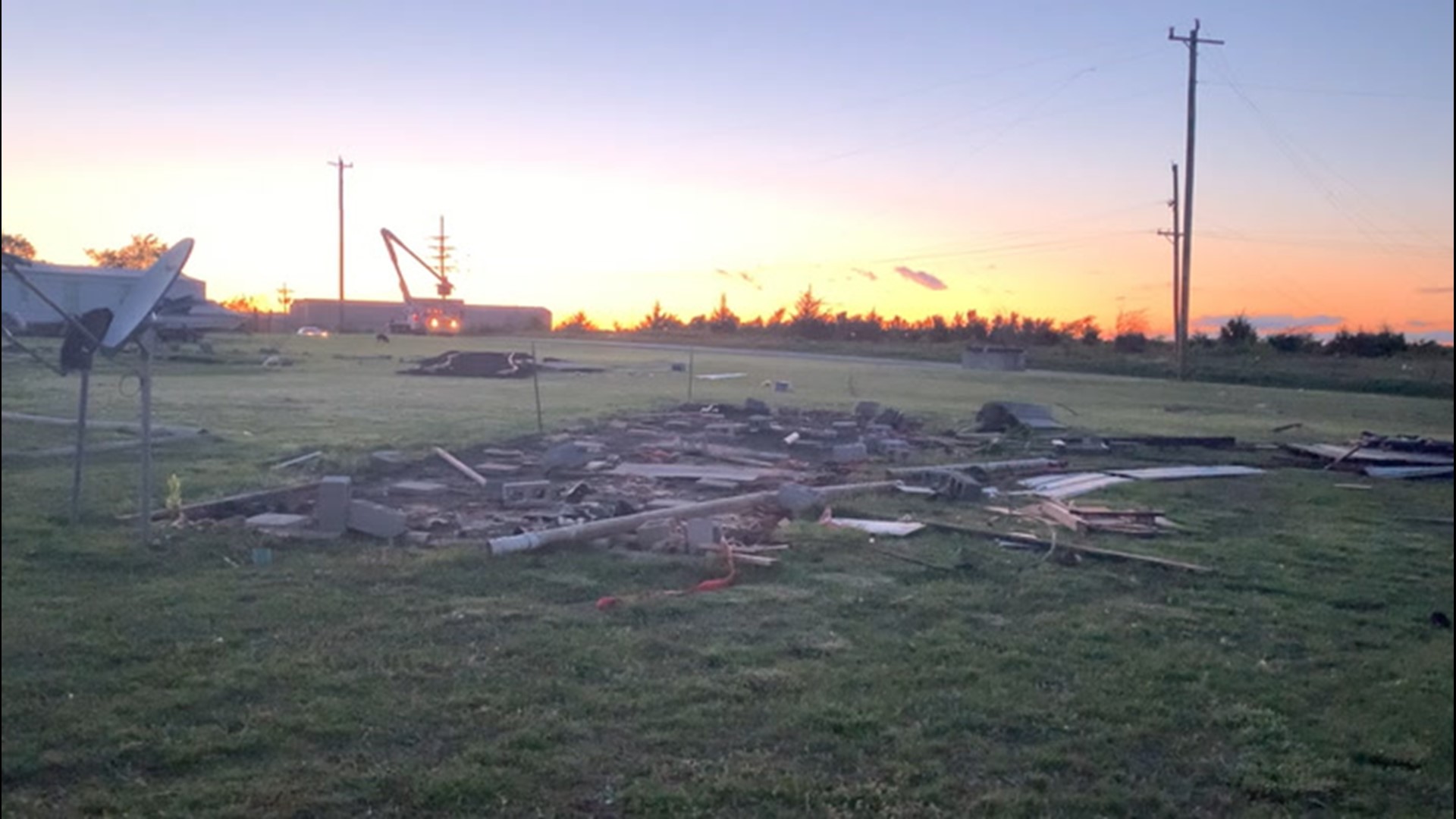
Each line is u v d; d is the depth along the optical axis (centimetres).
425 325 7675
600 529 1019
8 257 905
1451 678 745
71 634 707
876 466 1680
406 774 534
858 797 531
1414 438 2222
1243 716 659
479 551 966
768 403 2756
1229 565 1065
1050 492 1466
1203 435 2305
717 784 535
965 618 836
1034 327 6731
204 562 904
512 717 604
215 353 4344
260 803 500
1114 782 566
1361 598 956
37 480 1252
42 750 543
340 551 955
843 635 777
